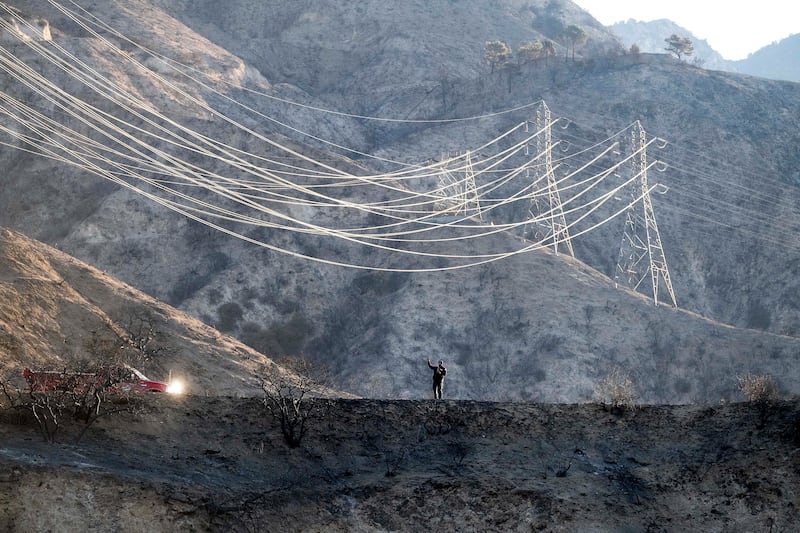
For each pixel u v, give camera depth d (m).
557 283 135.62
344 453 31.56
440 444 32.41
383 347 127.12
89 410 29.98
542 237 179.50
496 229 150.25
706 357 123.44
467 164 154.88
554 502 28.47
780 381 118.69
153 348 58.94
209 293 141.12
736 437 31.69
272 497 27.80
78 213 165.38
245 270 146.50
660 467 30.75
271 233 156.38
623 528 27.89
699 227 194.75
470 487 29.06
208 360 63.44
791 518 27.67
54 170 172.38
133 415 31.20
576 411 34.28
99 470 26.78
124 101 188.50
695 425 33.00
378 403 34.16
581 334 125.75
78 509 25.67
